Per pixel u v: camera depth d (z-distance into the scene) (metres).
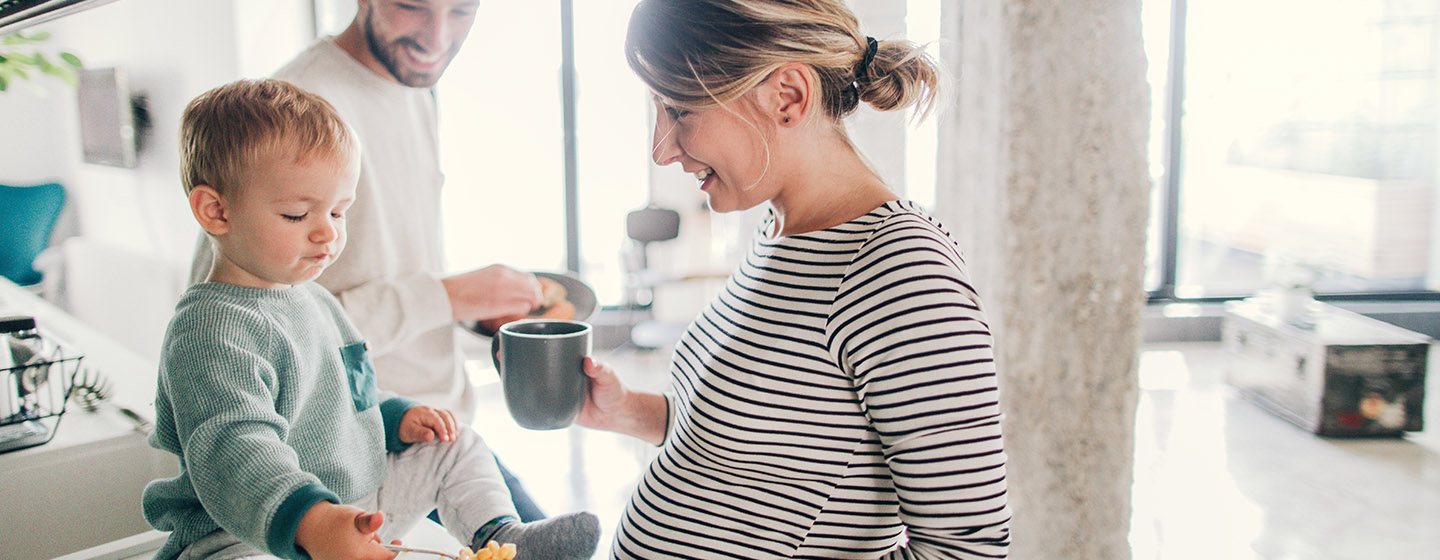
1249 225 6.16
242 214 0.94
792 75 0.85
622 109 5.81
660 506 0.97
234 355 0.94
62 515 1.52
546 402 1.08
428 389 1.74
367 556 0.81
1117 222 1.60
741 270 0.96
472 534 1.12
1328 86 5.90
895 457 0.79
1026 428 1.66
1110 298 1.62
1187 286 6.27
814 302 0.84
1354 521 3.48
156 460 1.62
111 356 2.07
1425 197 6.00
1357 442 4.33
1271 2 5.82
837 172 0.90
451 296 1.59
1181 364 5.57
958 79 1.74
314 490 0.85
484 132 5.77
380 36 1.59
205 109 0.94
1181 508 3.59
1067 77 1.57
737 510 0.91
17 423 1.56
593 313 1.70
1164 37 5.91
